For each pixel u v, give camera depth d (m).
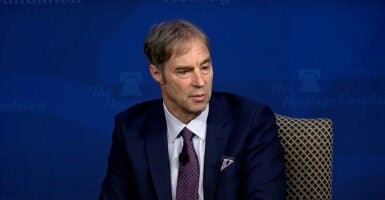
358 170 13.92
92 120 13.84
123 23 13.61
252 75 13.73
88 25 13.60
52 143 13.87
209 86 5.87
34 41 13.58
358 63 13.68
